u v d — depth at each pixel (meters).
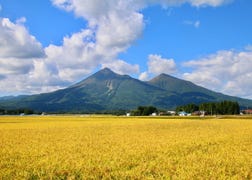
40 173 18.92
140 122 88.81
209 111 195.75
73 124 79.75
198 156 24.17
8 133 50.38
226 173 18.55
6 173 18.73
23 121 102.12
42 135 46.00
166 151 26.97
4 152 27.55
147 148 29.00
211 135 43.88
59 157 24.17
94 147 30.64
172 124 77.56
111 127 66.06
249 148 29.23
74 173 19.14
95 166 20.62
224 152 26.30
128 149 28.33
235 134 45.66
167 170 19.19
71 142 35.62
